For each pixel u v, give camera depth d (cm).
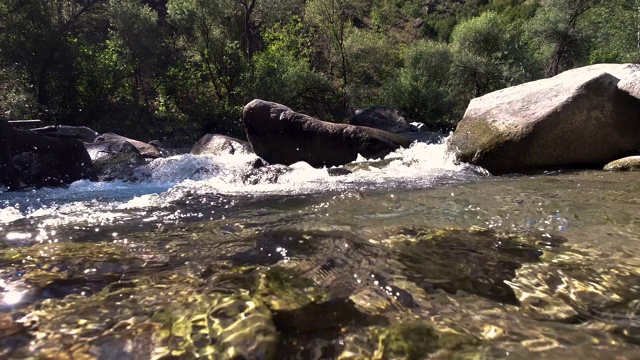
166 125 1795
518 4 6034
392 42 2892
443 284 205
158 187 647
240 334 157
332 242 274
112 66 1706
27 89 1434
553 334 159
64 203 473
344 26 2488
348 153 844
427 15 6356
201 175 717
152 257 250
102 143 886
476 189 443
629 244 252
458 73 2508
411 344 153
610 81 571
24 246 281
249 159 811
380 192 457
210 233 308
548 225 298
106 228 332
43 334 160
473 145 612
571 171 544
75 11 1762
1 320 170
